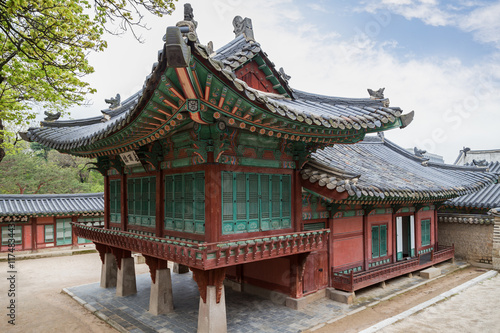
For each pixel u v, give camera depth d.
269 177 11.23
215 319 9.61
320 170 12.31
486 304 12.48
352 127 10.45
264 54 11.54
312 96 13.47
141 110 8.13
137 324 11.35
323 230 11.73
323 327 10.78
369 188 11.96
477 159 29.50
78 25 11.17
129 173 14.05
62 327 11.41
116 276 16.31
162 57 6.24
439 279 16.92
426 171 20.89
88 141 11.01
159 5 10.49
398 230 17.16
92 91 13.26
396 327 10.38
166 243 9.98
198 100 7.40
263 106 7.89
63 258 25.34
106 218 15.73
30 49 11.23
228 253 9.04
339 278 13.41
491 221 19.28
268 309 12.29
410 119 12.13
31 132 14.33
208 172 9.59
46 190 37.66
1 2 9.53
